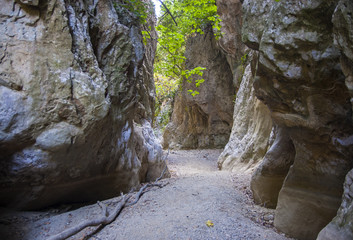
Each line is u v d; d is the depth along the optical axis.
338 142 3.16
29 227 3.62
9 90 3.39
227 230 3.54
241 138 9.78
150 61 12.93
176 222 3.79
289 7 3.08
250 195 5.41
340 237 2.26
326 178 3.35
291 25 3.07
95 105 4.23
